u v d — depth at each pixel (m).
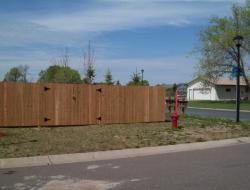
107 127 17.83
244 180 8.30
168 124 19.27
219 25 51.59
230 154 11.57
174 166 9.78
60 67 40.38
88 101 18.73
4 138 14.10
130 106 19.72
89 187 7.86
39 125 17.78
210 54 52.16
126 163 10.18
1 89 17.17
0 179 8.50
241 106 43.78
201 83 58.88
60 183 8.16
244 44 49.78
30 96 17.62
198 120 21.75
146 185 7.95
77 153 11.41
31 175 8.87
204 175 8.77
